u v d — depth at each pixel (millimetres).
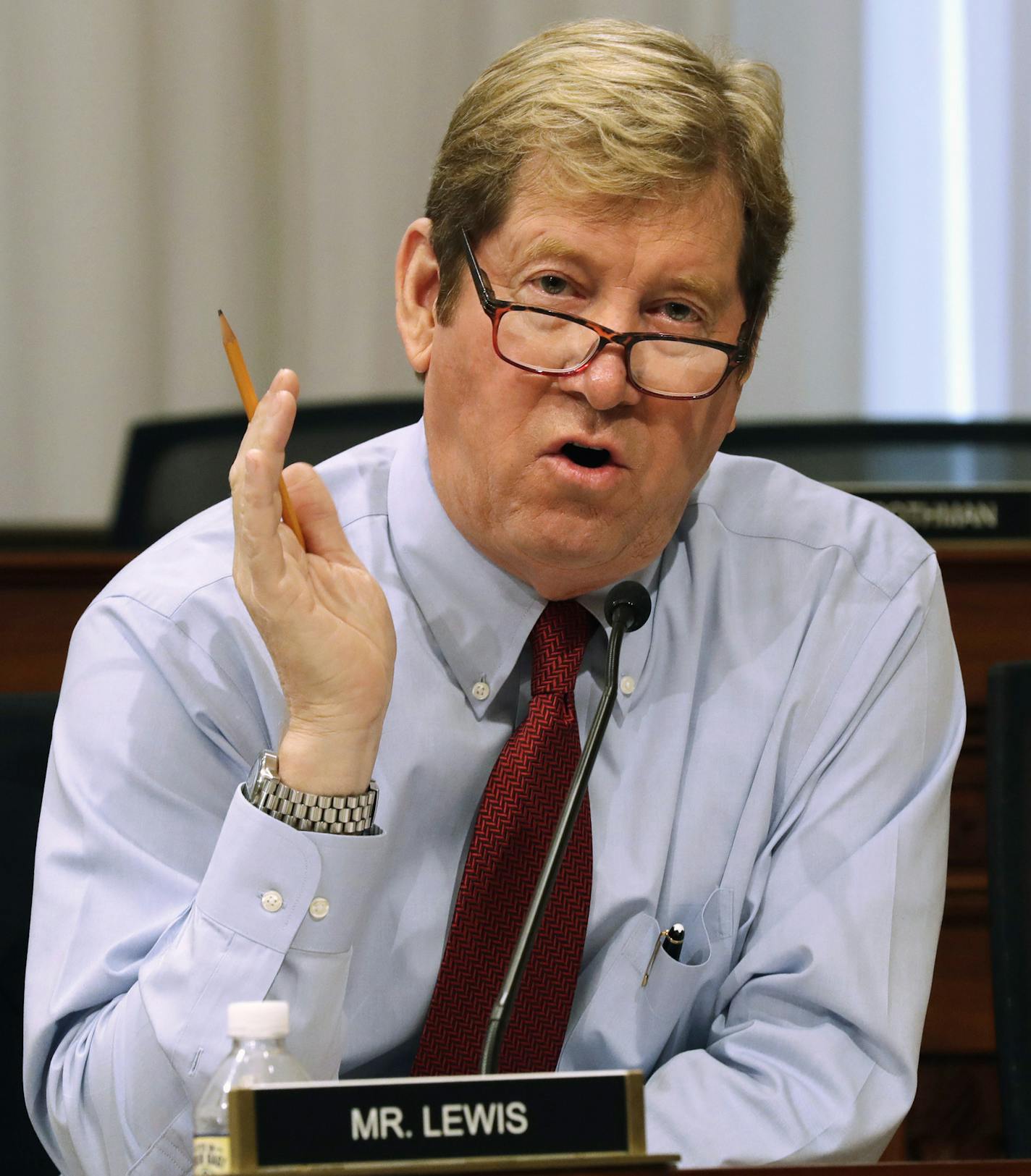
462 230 4629
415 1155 2836
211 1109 3102
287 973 4031
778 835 5117
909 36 12180
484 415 4570
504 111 4520
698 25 12078
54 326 11906
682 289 4523
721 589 5391
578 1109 2918
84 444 11906
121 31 11930
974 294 12203
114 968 4367
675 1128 4523
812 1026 4773
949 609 7664
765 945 4930
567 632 4980
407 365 12148
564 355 4445
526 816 4723
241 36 12055
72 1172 4504
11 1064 5312
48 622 7664
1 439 11852
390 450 5465
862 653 5281
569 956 4672
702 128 4445
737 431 9453
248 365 12070
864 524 5621
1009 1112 5375
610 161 4359
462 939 4648
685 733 5121
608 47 4500
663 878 5008
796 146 12188
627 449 4484
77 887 4551
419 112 12125
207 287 12031
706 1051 4844
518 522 4578
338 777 4051
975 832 7496
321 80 12094
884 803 5105
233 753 4781
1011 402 12180
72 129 11906
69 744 4762
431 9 12086
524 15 12062
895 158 12203
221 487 9312
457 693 4949
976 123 12188
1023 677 5707
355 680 4016
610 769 5051
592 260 4445
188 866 4688
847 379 12203
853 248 12203
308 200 12109
